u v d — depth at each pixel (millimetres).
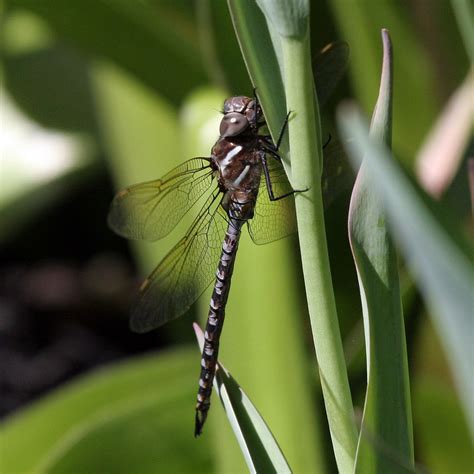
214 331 650
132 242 923
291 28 589
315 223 595
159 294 667
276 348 686
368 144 571
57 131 942
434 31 767
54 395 752
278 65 599
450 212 594
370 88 760
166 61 779
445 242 559
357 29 757
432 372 755
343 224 743
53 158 921
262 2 591
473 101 727
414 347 734
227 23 696
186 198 680
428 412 738
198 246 669
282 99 599
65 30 780
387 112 592
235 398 602
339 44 641
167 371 742
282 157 600
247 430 601
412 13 768
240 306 687
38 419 740
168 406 715
